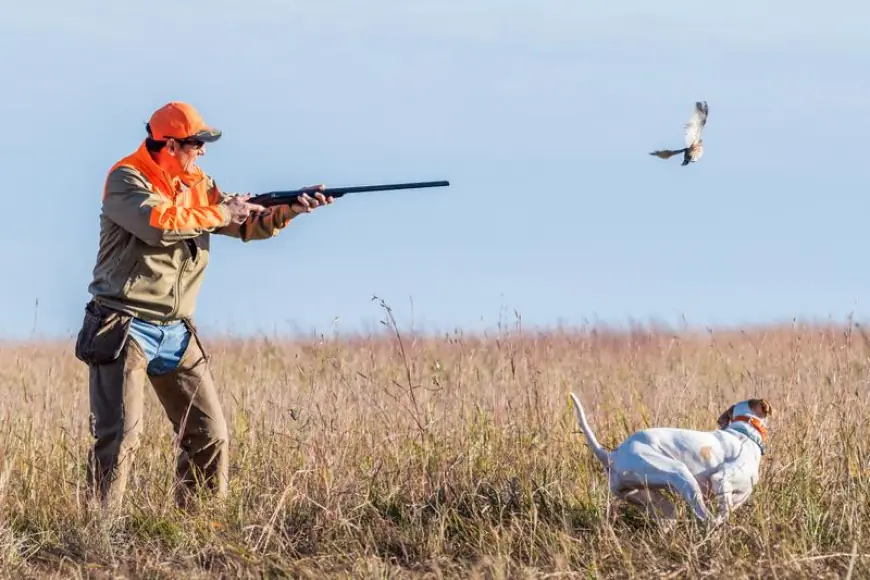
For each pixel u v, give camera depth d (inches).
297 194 914.7
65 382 1286.9
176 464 901.2
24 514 853.2
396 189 914.1
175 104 860.6
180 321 877.8
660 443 797.2
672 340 1237.1
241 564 754.8
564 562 715.4
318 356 1069.1
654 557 738.2
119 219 831.7
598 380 1109.7
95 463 848.3
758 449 808.3
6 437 935.7
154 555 781.9
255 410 1020.5
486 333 1097.4
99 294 852.6
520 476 881.5
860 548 733.9
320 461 909.8
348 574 729.6
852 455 896.9
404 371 1121.4
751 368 1219.2
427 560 761.6
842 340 1088.2
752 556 738.8
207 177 908.6
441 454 919.0
